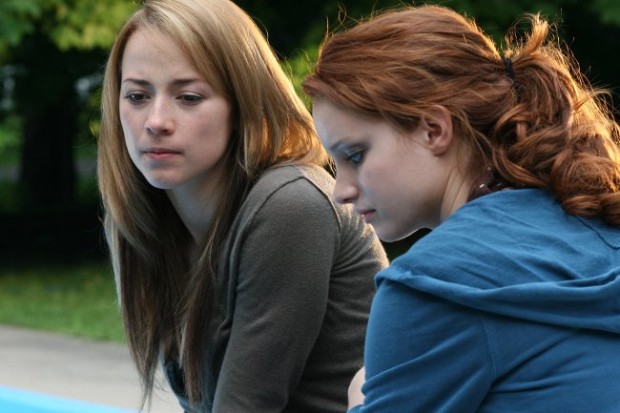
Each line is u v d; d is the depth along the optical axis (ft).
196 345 17.71
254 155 17.11
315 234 16.75
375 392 12.44
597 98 14.21
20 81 106.11
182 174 16.89
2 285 93.20
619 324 11.88
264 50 17.43
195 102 16.81
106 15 85.40
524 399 11.89
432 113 12.55
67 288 90.94
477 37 13.19
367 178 12.84
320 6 85.66
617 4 80.23
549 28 14.98
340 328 17.56
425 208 12.95
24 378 55.01
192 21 16.67
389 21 13.10
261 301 16.78
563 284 11.80
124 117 17.03
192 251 18.65
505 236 12.23
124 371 56.90
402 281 12.16
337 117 12.86
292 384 17.20
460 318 11.94
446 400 12.14
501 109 12.87
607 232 12.49
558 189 12.67
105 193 18.28
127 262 18.78
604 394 11.76
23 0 82.53
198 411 18.35
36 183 139.95
